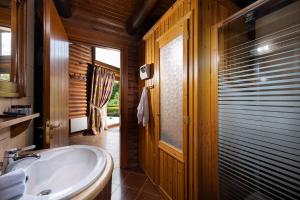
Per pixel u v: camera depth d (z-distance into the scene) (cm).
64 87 221
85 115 548
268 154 132
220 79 163
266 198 137
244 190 149
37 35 178
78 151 140
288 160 122
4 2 123
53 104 171
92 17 270
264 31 180
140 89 302
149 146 261
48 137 152
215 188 165
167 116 211
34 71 177
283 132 124
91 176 91
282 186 126
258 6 141
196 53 158
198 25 158
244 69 157
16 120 99
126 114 301
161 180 221
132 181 253
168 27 209
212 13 168
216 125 165
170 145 201
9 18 127
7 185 66
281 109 124
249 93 144
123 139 298
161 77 225
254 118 140
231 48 169
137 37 312
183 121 173
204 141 160
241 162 150
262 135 135
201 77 159
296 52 138
